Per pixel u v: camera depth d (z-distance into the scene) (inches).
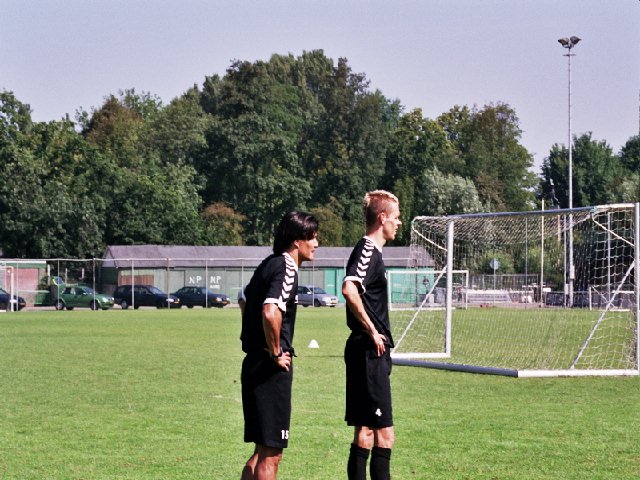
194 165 3895.2
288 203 3850.9
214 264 2864.2
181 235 3331.7
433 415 525.3
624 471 376.5
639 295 796.6
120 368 799.1
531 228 1231.5
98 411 538.3
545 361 947.3
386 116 4990.2
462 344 1187.9
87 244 3144.7
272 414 304.3
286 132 4126.5
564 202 4288.9
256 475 309.1
